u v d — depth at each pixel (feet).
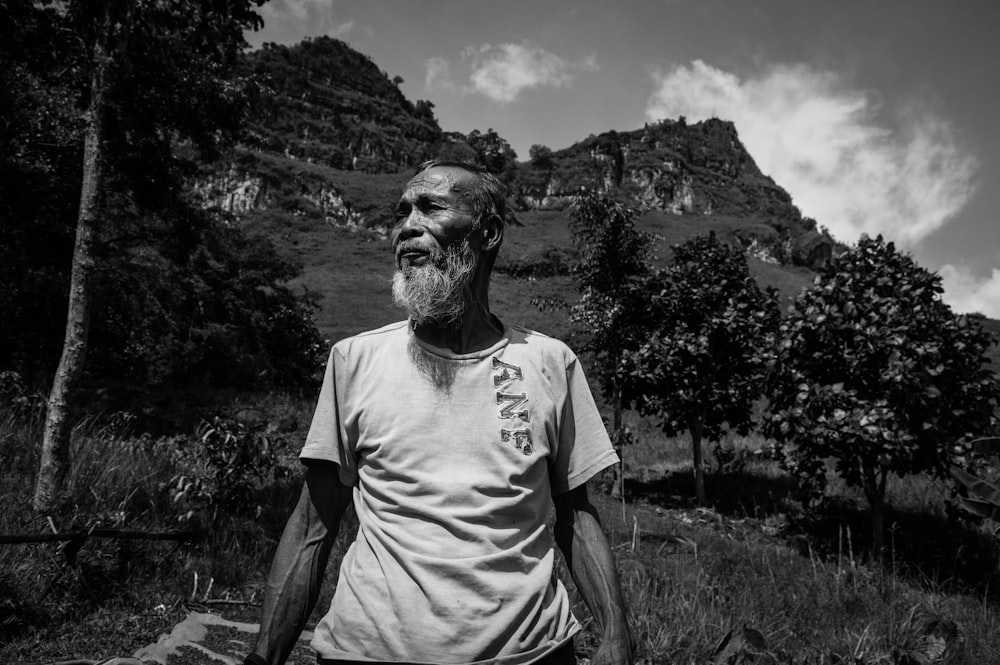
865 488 28.60
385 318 173.37
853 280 29.30
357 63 573.74
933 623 16.53
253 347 69.62
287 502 20.66
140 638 11.44
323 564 4.50
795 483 42.50
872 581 21.84
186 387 51.62
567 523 4.90
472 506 4.12
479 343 4.81
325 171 384.68
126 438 27.20
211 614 12.57
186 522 15.98
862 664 13.85
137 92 24.94
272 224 309.01
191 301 64.18
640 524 27.99
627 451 52.95
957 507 26.48
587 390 5.01
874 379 27.71
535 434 4.44
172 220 47.70
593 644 12.25
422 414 4.30
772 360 29.35
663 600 15.48
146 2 18.76
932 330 27.37
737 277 40.57
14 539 11.13
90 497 16.12
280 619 4.22
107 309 46.14
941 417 27.09
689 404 38.37
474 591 3.91
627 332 41.70
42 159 36.47
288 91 495.00
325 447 4.46
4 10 22.30
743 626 13.73
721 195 528.22
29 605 11.52
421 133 524.52
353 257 269.85
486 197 4.93
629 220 41.88
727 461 44.78
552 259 252.01
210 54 23.49
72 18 19.58
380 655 3.86
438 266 4.64
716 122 631.56
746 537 28.78
